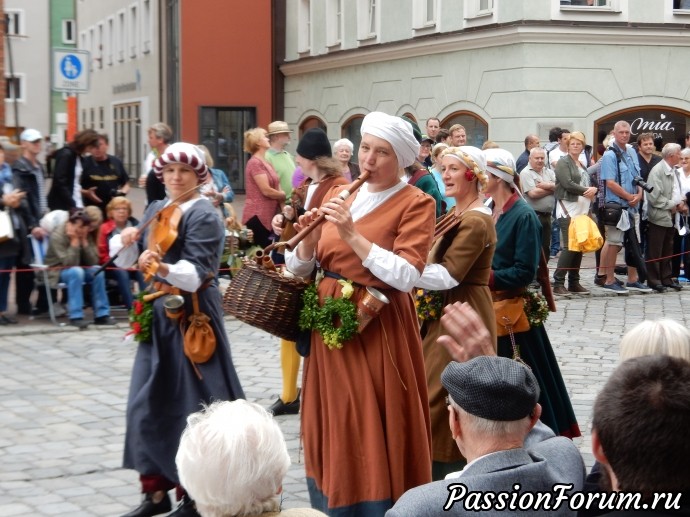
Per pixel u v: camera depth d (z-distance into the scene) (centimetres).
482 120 2373
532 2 2206
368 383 471
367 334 476
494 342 564
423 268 471
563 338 1077
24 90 5200
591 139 2266
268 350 997
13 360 933
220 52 3506
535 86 2234
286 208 741
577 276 1373
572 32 2219
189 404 537
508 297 622
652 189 1406
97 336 1034
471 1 2384
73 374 881
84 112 5425
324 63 3139
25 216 1099
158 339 541
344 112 3056
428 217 473
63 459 652
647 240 1430
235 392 550
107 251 1092
